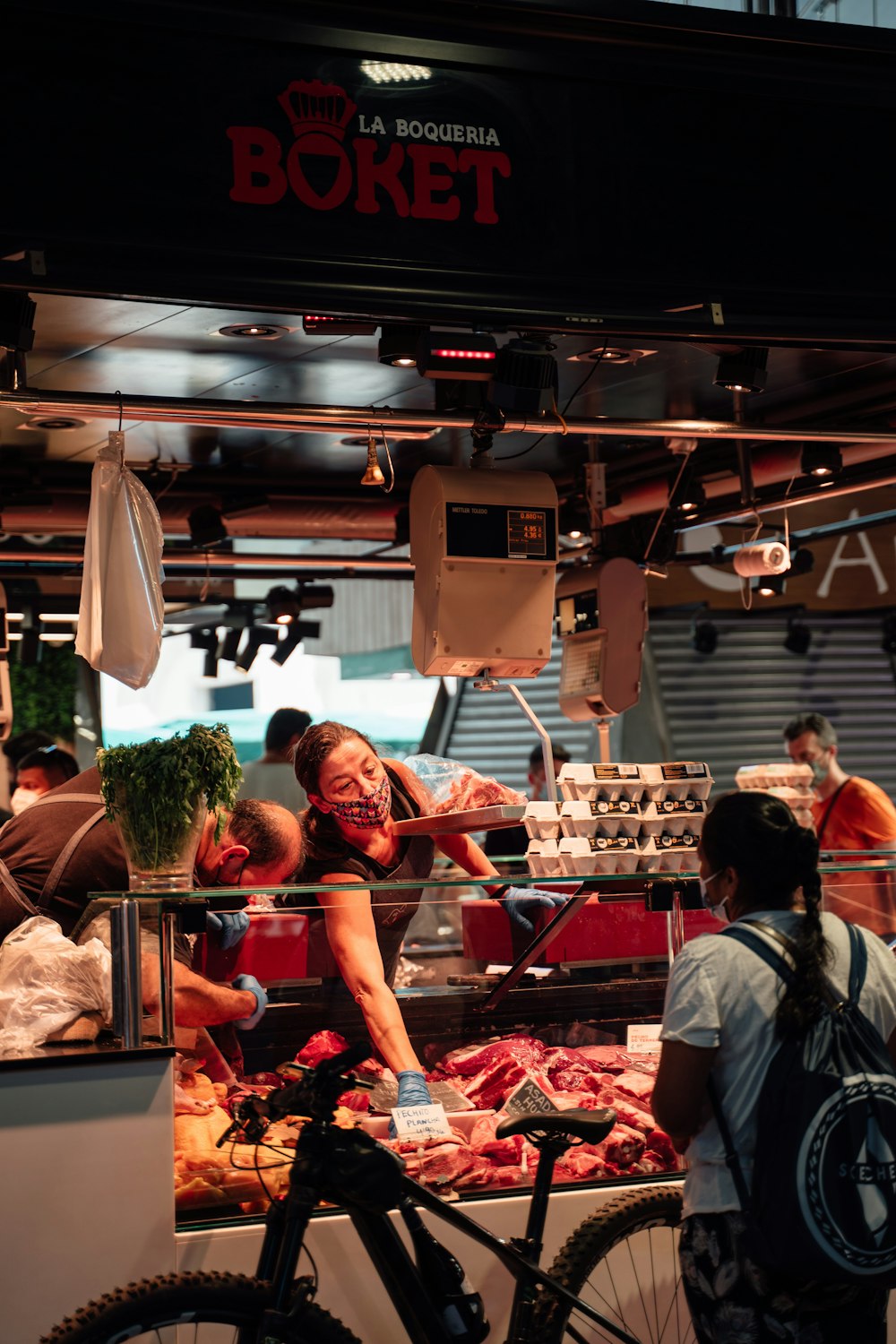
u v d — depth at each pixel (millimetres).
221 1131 2996
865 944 2682
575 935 3430
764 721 10344
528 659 4176
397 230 3521
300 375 4867
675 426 4125
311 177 3449
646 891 3420
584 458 6277
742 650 10383
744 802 2678
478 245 3596
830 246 3965
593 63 3738
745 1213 2484
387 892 3305
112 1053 2787
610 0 3732
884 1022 2641
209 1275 2516
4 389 3652
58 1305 2725
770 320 3885
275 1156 2992
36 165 3221
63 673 9617
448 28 3600
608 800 3412
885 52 4016
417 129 3557
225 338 4316
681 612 10102
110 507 3697
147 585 3723
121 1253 2775
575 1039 3457
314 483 6500
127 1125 2793
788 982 2533
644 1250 3137
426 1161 3084
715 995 2535
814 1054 2490
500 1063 3338
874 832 6863
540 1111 3119
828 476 5918
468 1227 2723
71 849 3412
